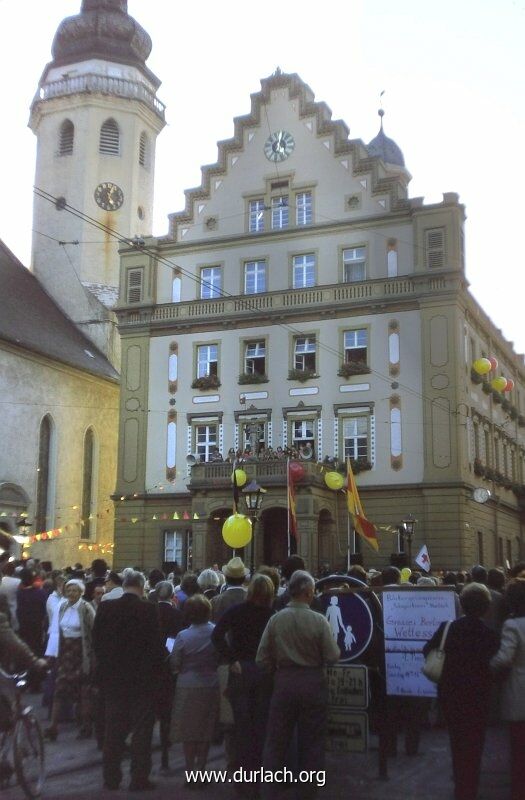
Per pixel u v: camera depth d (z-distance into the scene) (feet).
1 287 168.14
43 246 188.34
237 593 41.22
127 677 35.37
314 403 136.05
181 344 144.87
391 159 197.06
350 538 130.93
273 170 145.38
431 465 128.16
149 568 139.54
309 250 140.77
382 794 33.86
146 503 141.69
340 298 136.56
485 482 141.49
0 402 144.97
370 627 37.70
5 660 30.86
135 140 189.98
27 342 150.51
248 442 138.00
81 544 164.76
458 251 131.64
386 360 133.08
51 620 50.44
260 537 128.67
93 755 42.70
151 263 148.36
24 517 146.51
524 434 183.52
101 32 191.21
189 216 148.56
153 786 35.50
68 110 188.14
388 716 37.42
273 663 32.01
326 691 31.50
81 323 182.29
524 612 30.66
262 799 32.42
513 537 160.86
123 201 187.73
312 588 32.04
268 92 147.33
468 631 31.35
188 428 141.90
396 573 47.62
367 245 137.28
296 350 139.23
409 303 132.87
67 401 162.40
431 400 129.80
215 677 36.09
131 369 146.61
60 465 159.53
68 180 186.60
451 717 31.14
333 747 36.70
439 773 37.68
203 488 129.39
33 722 32.73
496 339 159.12
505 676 30.32
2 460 144.77
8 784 34.40
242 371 140.87
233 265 144.87
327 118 144.56
